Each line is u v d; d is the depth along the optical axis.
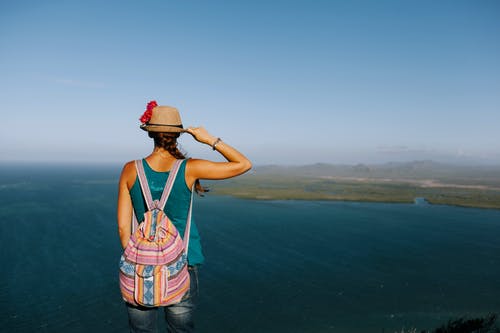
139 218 2.27
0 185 142.12
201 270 36.44
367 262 40.69
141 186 2.22
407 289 32.47
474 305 29.06
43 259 38.12
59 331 23.41
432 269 38.53
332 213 79.31
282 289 31.83
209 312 27.06
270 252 43.94
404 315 27.00
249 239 50.62
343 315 26.91
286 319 26.12
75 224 57.22
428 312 27.59
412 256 43.62
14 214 66.19
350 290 31.95
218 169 2.24
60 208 74.81
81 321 24.75
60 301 27.83
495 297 30.81
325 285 33.06
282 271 36.78
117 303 27.61
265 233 55.12
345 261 40.91
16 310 26.23
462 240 53.12
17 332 23.19
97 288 30.42
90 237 48.22
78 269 35.06
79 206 78.38
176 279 2.07
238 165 2.29
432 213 83.19
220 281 33.47
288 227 60.69
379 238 53.44
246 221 65.81
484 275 36.75
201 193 2.49
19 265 36.03
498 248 48.50
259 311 27.34
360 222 67.94
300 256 42.59
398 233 57.62
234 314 26.80
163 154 2.34
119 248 42.91
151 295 2.00
